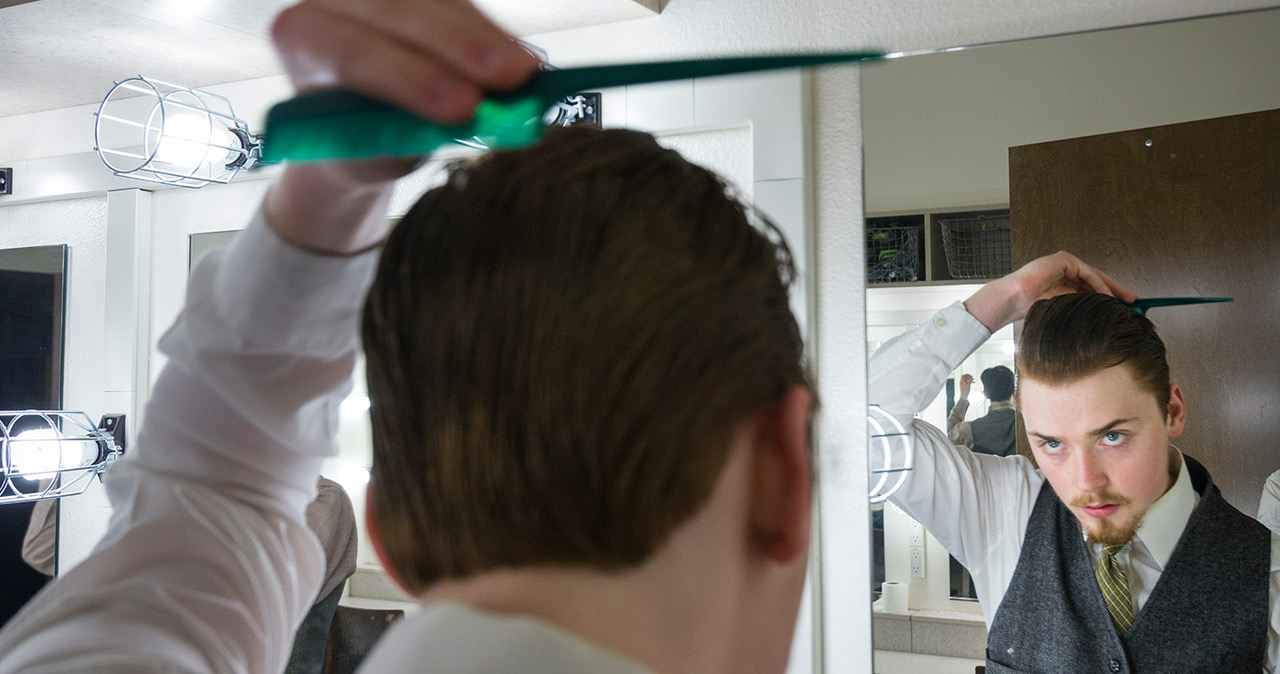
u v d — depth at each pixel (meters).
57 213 1.84
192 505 0.38
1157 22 1.15
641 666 0.20
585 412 0.22
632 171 0.24
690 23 1.37
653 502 0.22
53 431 1.67
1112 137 1.16
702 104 1.34
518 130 0.14
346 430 1.51
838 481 1.28
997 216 1.21
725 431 0.22
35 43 1.47
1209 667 1.08
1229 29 1.12
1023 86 1.20
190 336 0.36
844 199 1.30
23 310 1.84
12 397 1.84
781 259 0.27
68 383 1.80
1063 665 1.14
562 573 0.22
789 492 0.23
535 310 0.22
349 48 0.14
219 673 0.35
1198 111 1.12
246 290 0.32
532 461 0.22
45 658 0.31
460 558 0.23
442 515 0.23
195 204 1.74
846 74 1.31
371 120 0.14
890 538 1.25
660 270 0.23
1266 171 1.09
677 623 0.22
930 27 1.25
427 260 0.24
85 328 1.80
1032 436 1.17
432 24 0.14
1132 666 1.11
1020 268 1.19
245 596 0.37
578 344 0.22
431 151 0.14
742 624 0.23
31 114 1.83
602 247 0.23
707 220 0.24
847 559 1.27
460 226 0.24
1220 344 1.10
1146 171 1.14
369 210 0.29
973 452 1.21
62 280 1.81
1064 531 1.15
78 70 1.60
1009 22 1.22
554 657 0.19
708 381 0.22
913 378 1.24
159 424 0.40
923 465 1.23
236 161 1.58
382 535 0.26
